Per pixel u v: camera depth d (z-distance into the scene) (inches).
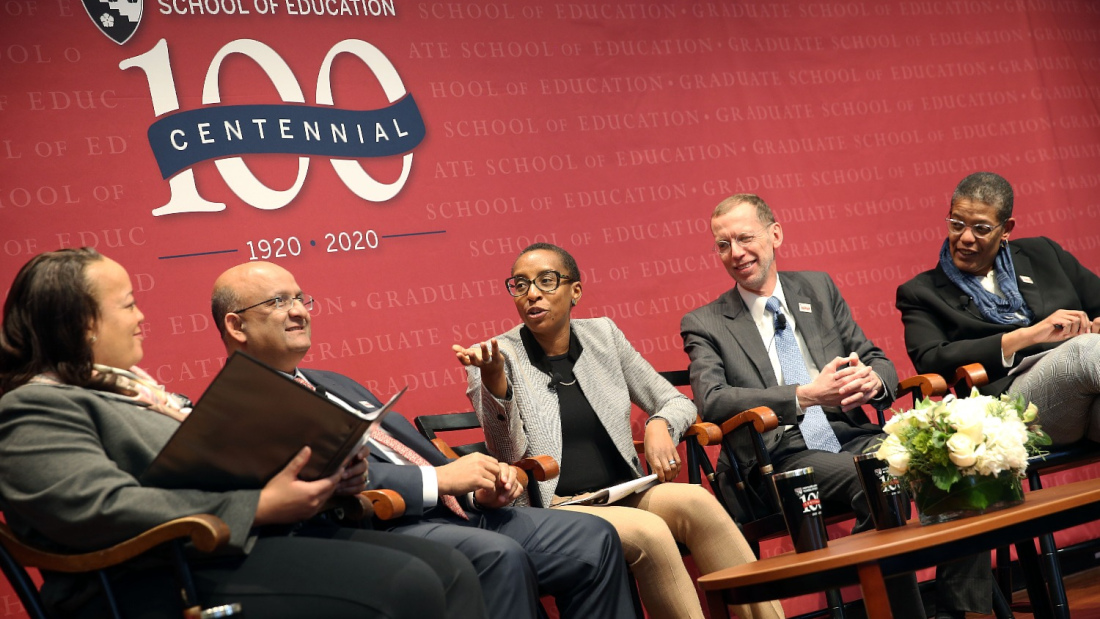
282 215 119.7
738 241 125.6
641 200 140.0
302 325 92.1
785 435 118.8
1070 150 166.2
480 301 129.0
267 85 120.9
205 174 116.6
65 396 67.3
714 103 146.0
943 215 157.2
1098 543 152.7
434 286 126.6
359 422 66.6
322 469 69.6
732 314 127.2
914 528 81.8
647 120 141.7
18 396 66.6
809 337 125.6
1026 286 133.0
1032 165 163.3
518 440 102.8
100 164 112.0
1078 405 112.6
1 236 107.1
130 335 72.5
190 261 114.8
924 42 159.6
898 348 151.7
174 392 112.2
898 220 154.6
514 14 135.7
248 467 67.9
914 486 83.2
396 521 88.9
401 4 129.2
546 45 137.1
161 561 66.9
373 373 121.9
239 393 63.2
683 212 142.3
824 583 72.5
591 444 111.0
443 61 130.8
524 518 92.3
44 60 110.7
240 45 119.9
